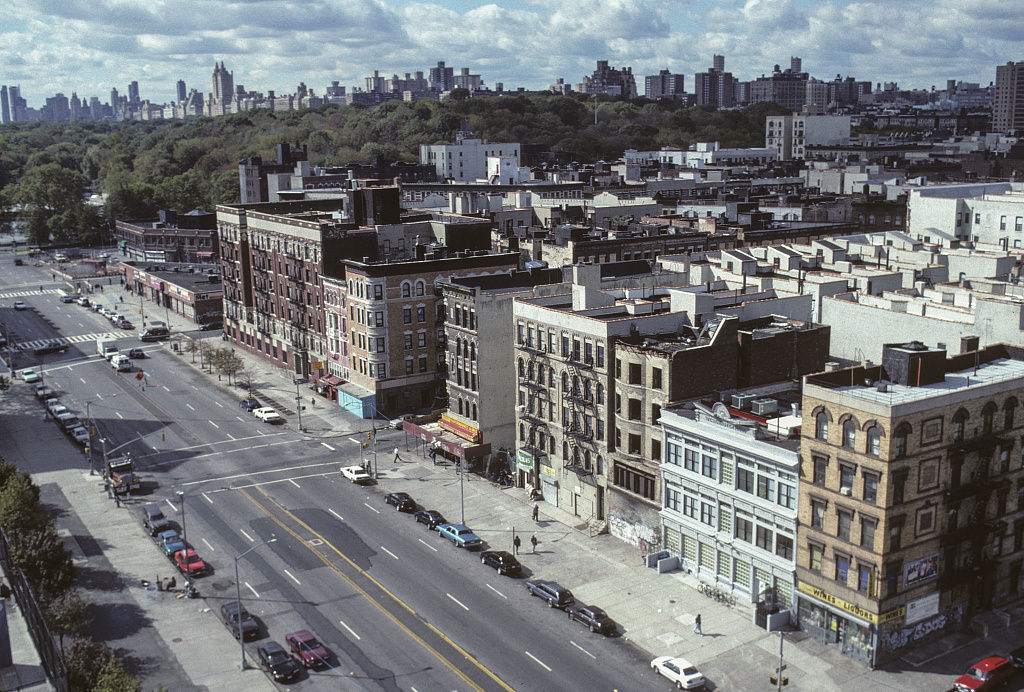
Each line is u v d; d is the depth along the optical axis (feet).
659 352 255.50
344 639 223.10
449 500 308.40
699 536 247.50
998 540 223.51
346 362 424.46
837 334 299.38
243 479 331.57
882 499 198.49
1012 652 203.82
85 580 255.91
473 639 221.46
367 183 562.66
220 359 468.75
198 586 251.39
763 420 238.68
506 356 336.90
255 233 501.97
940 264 350.23
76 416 411.95
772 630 221.87
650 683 201.05
